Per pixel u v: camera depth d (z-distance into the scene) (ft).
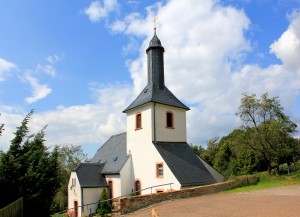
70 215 97.91
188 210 48.85
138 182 93.25
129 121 102.89
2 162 42.83
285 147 114.52
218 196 64.69
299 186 77.36
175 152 90.38
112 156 111.14
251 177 89.20
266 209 45.01
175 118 99.04
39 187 44.32
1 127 43.29
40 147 48.01
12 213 37.63
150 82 100.99
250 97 125.29
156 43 102.78
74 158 169.58
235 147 123.95
